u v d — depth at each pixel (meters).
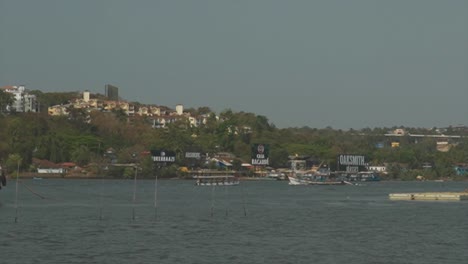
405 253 196.88
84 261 178.38
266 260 182.50
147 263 176.50
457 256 192.25
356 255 192.38
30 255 186.62
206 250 197.62
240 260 182.12
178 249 199.12
